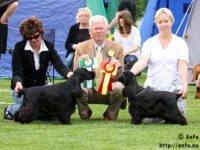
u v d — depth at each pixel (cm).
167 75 852
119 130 720
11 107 857
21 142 618
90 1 2028
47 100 770
